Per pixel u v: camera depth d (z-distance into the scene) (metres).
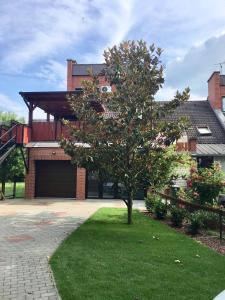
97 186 20.53
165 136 11.44
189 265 6.89
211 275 6.30
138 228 10.96
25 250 8.02
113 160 11.48
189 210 12.11
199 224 10.30
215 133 26.36
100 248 8.19
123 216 13.53
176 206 12.65
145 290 5.53
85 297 5.24
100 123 11.52
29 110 20.36
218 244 8.95
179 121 11.55
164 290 5.54
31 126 20.42
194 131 26.53
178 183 16.59
